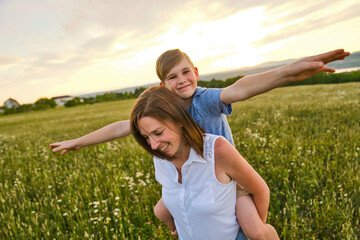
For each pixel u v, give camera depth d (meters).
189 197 1.35
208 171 1.29
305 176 2.87
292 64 1.04
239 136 5.09
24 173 4.39
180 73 1.61
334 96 11.92
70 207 2.88
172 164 1.40
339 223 2.14
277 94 19.59
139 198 3.01
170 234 2.34
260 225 1.33
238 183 1.38
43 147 6.30
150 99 1.23
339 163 3.29
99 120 12.95
